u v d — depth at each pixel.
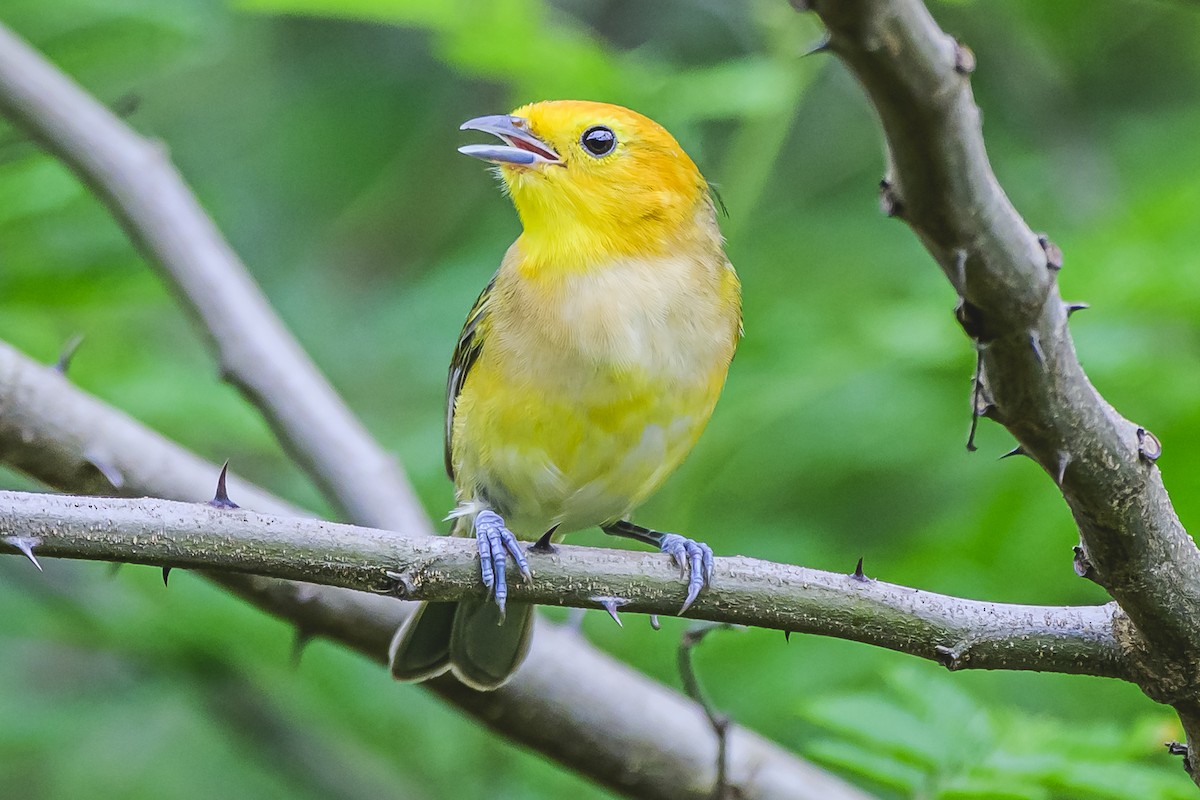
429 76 15.97
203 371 13.45
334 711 12.79
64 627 12.84
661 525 12.29
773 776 9.80
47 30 12.90
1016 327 5.44
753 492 13.20
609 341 8.68
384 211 15.84
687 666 8.17
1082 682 12.02
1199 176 13.07
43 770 13.20
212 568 6.46
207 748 13.46
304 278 15.13
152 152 11.24
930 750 8.51
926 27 4.51
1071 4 16.06
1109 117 16.09
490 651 9.34
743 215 12.33
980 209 5.03
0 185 11.90
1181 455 11.18
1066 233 14.16
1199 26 16.03
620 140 8.99
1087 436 5.96
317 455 10.66
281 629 12.52
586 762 9.92
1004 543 11.69
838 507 13.12
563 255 8.93
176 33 13.20
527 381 8.80
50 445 9.31
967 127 4.78
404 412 13.79
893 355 12.14
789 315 13.25
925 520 12.94
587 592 6.93
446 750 12.62
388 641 9.88
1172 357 11.89
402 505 10.55
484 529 7.18
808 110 15.47
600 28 16.20
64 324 12.74
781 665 11.81
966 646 6.86
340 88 15.98
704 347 8.95
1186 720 6.87
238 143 15.72
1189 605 6.44
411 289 14.66
